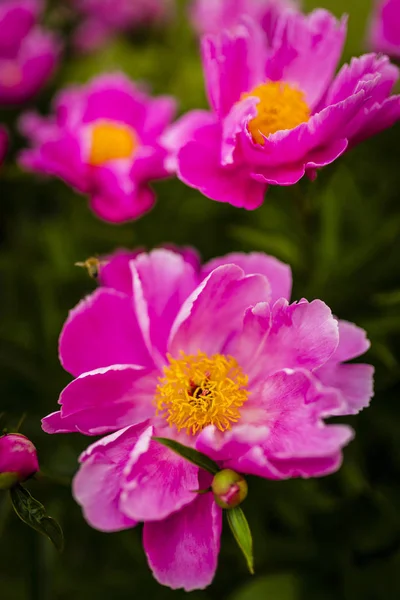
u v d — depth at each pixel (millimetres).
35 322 572
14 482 400
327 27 449
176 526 392
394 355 528
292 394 399
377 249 513
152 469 398
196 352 427
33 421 535
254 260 433
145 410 421
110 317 425
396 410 517
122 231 636
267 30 520
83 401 405
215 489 379
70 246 629
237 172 430
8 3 673
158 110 608
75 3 781
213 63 421
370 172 628
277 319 402
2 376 549
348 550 522
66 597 557
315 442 376
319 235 545
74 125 580
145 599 546
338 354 416
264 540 524
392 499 515
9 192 693
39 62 652
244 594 559
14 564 575
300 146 414
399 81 576
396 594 515
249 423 407
